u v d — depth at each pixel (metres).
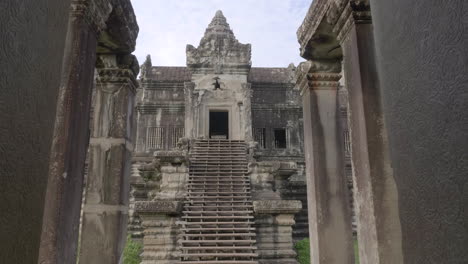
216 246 10.77
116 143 4.70
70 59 3.20
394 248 3.18
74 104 3.14
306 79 5.33
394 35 2.13
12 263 1.57
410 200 1.94
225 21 22.05
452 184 1.58
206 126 20.20
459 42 1.55
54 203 2.92
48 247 2.83
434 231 1.71
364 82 3.57
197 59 20.95
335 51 5.18
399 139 2.07
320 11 4.55
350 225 4.87
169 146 20.95
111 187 4.54
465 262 1.49
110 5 3.79
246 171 15.07
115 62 4.84
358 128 3.62
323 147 5.09
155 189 15.20
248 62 21.03
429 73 1.76
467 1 1.51
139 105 21.58
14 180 1.59
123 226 4.65
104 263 4.30
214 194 13.52
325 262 4.68
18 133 1.63
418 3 1.85
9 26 1.56
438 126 1.69
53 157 3.01
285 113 22.22
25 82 1.69
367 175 3.40
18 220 1.62
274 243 11.07
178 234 11.38
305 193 16.86
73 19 3.26
